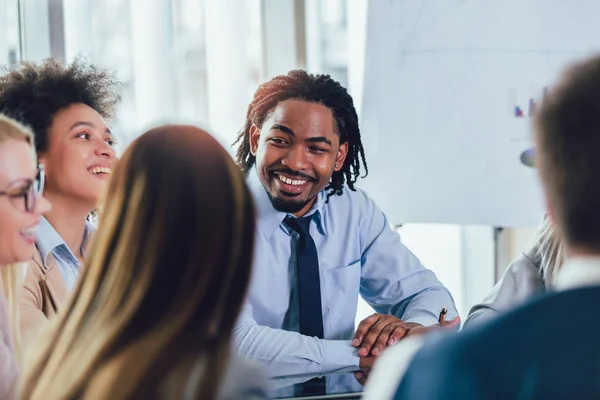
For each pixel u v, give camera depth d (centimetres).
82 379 91
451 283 298
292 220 218
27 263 173
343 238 228
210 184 94
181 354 90
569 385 70
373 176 266
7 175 124
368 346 198
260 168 212
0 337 132
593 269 76
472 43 268
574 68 79
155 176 95
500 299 192
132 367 89
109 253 96
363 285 239
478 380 73
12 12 251
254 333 201
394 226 268
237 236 94
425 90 267
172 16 262
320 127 209
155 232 93
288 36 279
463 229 298
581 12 272
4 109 185
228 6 266
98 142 190
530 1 269
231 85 266
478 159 269
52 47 254
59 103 189
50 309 177
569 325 73
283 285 217
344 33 287
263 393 93
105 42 258
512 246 300
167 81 260
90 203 188
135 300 92
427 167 268
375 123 266
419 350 79
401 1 265
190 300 92
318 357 196
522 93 269
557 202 78
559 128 76
